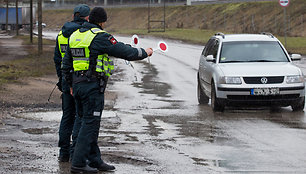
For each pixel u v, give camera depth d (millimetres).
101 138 15023
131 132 16172
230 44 22812
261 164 11680
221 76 20500
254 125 17562
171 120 18781
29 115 19594
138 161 11836
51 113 20234
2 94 24953
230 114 20328
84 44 10500
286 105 20609
